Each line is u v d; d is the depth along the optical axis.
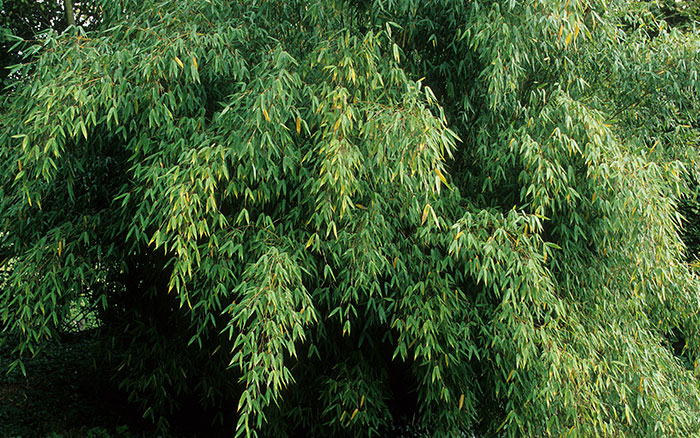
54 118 2.44
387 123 2.35
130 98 2.55
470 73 3.00
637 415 3.12
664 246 3.02
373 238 2.64
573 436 2.77
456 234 2.62
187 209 2.34
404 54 2.96
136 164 2.62
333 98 2.40
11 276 2.79
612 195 2.74
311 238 2.55
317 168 2.58
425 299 2.83
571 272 3.07
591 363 2.86
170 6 2.85
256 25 2.77
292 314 2.40
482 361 3.04
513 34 2.65
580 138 2.72
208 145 2.52
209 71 2.67
